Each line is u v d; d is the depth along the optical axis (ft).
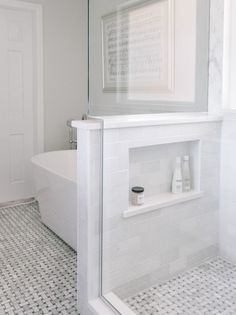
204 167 6.25
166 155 6.32
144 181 6.23
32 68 12.23
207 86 6.53
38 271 7.60
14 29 11.68
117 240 5.97
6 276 7.38
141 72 6.50
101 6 6.52
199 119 6.24
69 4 12.57
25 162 12.50
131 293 6.13
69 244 8.77
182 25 6.75
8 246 8.87
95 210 5.70
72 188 8.11
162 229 6.30
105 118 6.08
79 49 13.06
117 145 5.79
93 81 6.33
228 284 5.82
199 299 5.65
